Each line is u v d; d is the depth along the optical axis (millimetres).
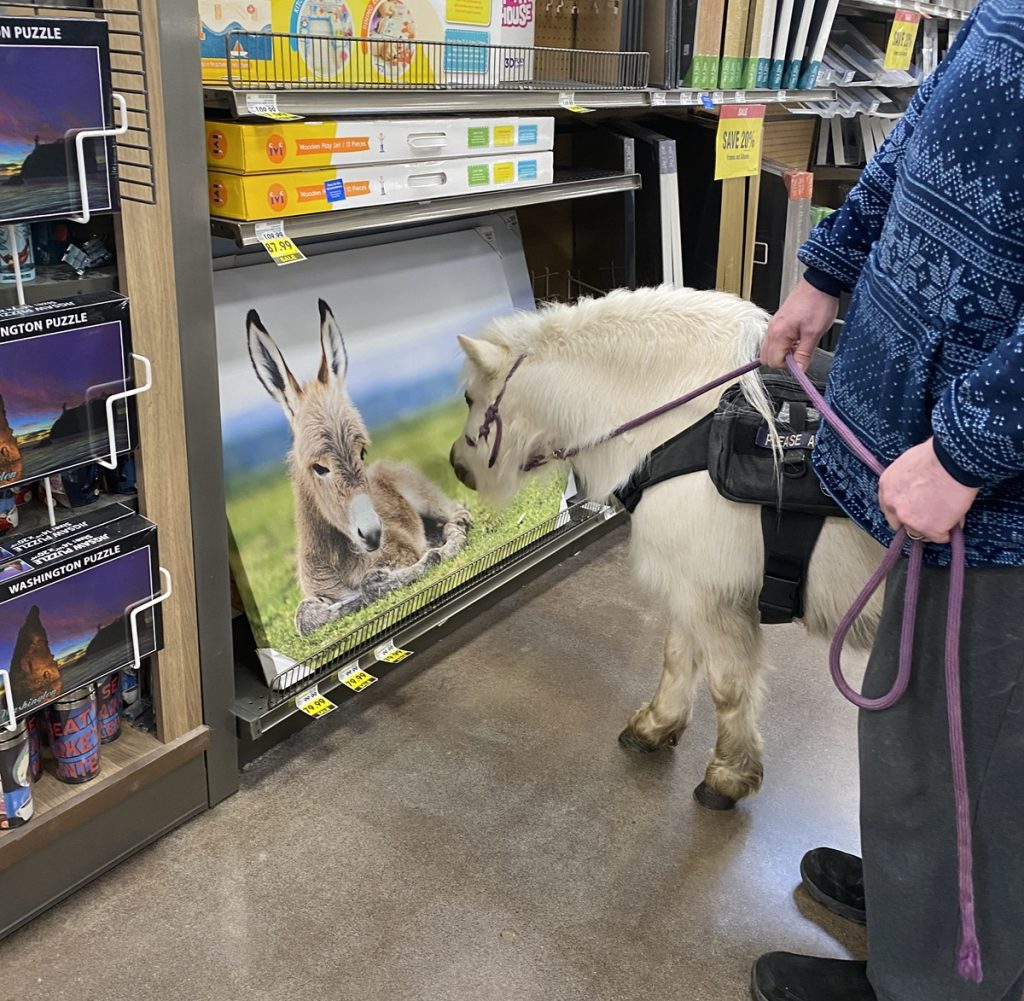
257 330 2080
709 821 1937
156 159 1457
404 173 1938
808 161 4773
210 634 1785
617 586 2859
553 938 1640
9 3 1264
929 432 1128
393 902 1698
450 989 1530
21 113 1221
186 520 1672
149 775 1723
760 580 1674
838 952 1648
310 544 2127
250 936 1612
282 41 1805
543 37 2688
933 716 1201
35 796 1611
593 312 1744
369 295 2342
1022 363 934
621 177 2648
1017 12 960
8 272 1328
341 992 1515
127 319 1428
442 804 1950
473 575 2529
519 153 2219
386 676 2377
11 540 1441
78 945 1580
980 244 1000
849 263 1424
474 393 1863
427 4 2062
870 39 4582
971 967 1167
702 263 3133
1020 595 1109
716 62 2783
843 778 2082
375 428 2314
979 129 986
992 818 1188
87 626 1499
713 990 1558
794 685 2414
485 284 2654
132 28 1386
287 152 1701
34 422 1355
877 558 1553
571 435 1778
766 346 1557
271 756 2068
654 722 2094
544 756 2113
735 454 1584
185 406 1610
